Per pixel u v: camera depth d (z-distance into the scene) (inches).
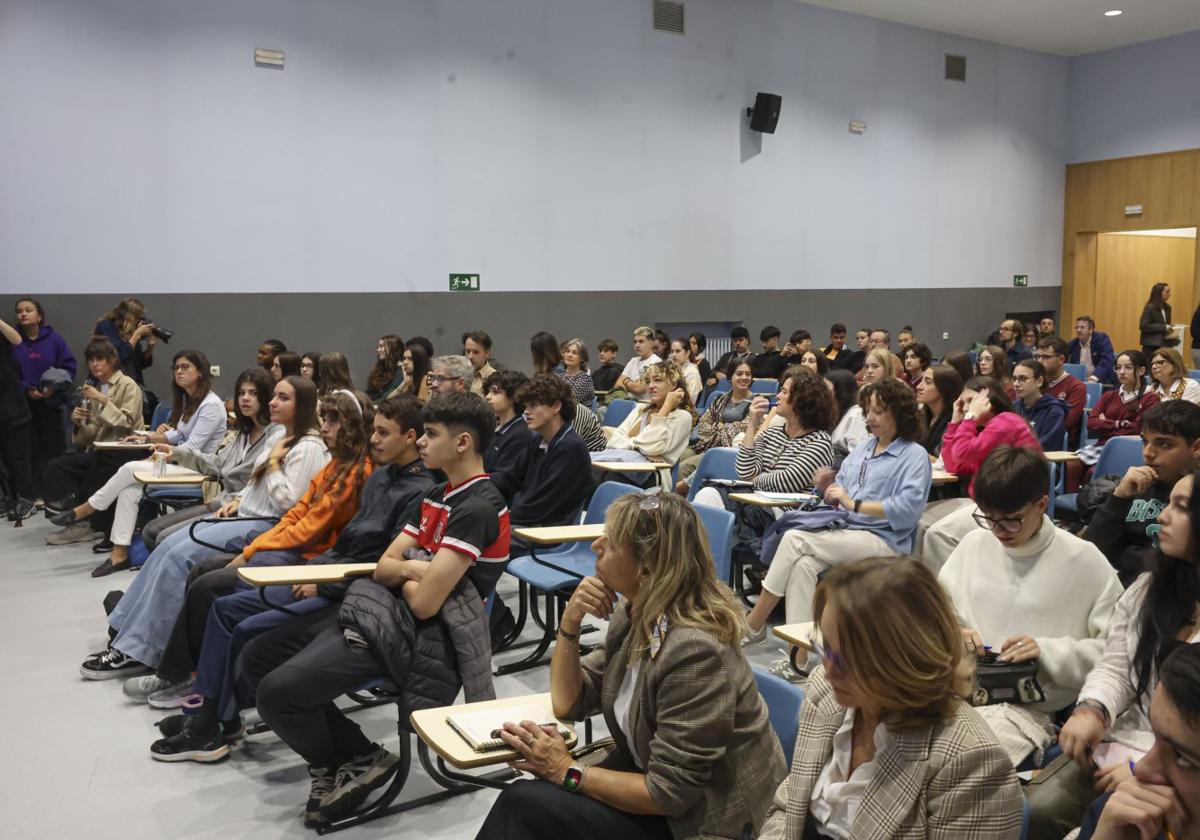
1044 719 87.6
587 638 168.7
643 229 393.4
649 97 389.4
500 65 353.7
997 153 503.5
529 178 363.6
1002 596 94.2
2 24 276.8
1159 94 490.3
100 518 239.8
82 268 291.4
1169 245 584.1
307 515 136.5
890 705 53.4
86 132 289.0
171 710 141.6
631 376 348.8
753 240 423.8
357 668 104.2
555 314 374.3
